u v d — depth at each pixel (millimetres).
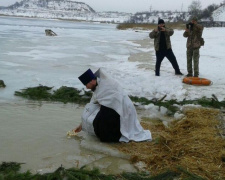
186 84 10398
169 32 11461
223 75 12109
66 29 53875
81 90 9109
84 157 5258
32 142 5758
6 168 4711
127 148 5488
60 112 7531
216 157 5004
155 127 6602
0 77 10641
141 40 32531
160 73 12273
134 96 8758
